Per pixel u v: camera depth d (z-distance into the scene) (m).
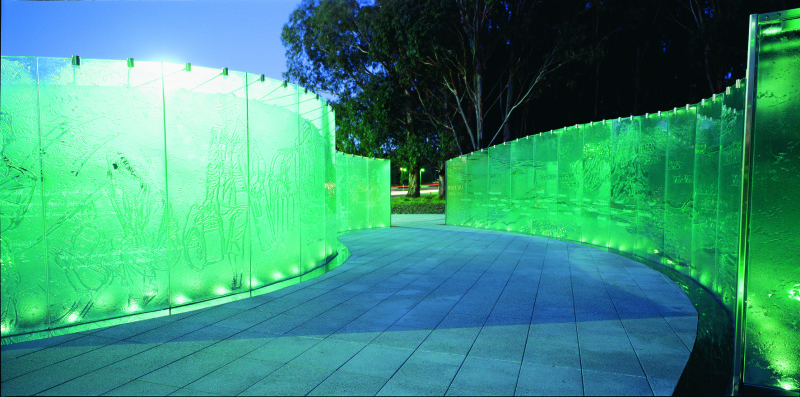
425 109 27.16
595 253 11.10
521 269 9.00
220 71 6.52
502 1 22.34
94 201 5.37
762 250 3.57
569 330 5.10
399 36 22.00
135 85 5.65
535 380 3.75
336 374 3.90
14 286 4.84
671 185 8.86
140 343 4.72
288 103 7.86
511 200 16.11
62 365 4.12
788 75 3.46
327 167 9.98
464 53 22.92
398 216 28.17
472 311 5.91
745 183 3.57
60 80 5.13
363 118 28.09
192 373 3.93
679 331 5.05
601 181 11.84
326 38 27.70
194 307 6.11
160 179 5.88
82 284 5.28
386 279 8.09
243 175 6.87
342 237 15.36
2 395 3.48
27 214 4.93
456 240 14.10
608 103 25.66
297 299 6.63
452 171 20.20
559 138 13.59
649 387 3.62
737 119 6.17
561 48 21.14
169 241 5.97
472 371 3.95
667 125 9.00
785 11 3.41
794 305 3.51
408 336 4.92
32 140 4.96
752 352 3.61
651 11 22.62
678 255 8.62
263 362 4.18
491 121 27.66
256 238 7.10
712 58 19.53
